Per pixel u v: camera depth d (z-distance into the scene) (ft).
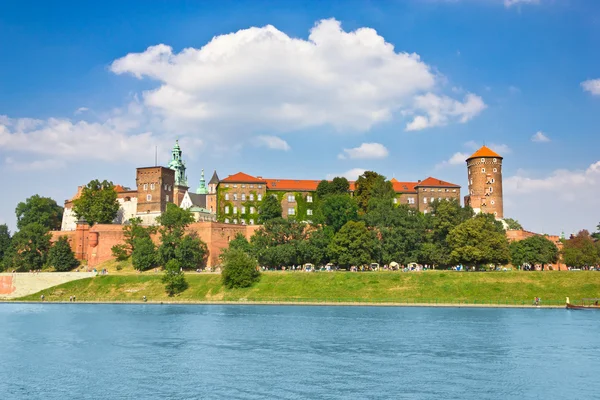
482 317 330.75
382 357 220.64
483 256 428.56
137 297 437.99
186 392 174.29
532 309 368.07
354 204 506.48
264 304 402.31
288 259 460.96
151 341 257.75
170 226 513.45
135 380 188.75
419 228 481.87
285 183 634.43
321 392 172.86
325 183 617.21
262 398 167.63
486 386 179.32
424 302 385.70
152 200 651.66
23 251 529.04
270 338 262.47
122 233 539.29
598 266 478.18
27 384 185.47
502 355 223.30
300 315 343.05
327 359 217.36
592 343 246.88
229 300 413.18
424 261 472.03
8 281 473.26
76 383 185.98
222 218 604.08
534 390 175.22
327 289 412.16
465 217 495.00
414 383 182.60
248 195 609.83
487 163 627.46
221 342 253.44
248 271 428.56
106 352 234.17
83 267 526.57
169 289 439.22
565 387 178.40
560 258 489.26
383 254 466.70
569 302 374.84
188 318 333.01
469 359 216.74
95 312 369.91
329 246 463.01
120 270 503.20
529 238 481.46
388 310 365.81
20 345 251.19
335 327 294.05
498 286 398.83
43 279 474.49
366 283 414.41
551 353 226.79
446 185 637.71
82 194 596.29
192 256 483.10
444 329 286.25
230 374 194.90
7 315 357.20
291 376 191.62
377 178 590.96
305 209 616.39
